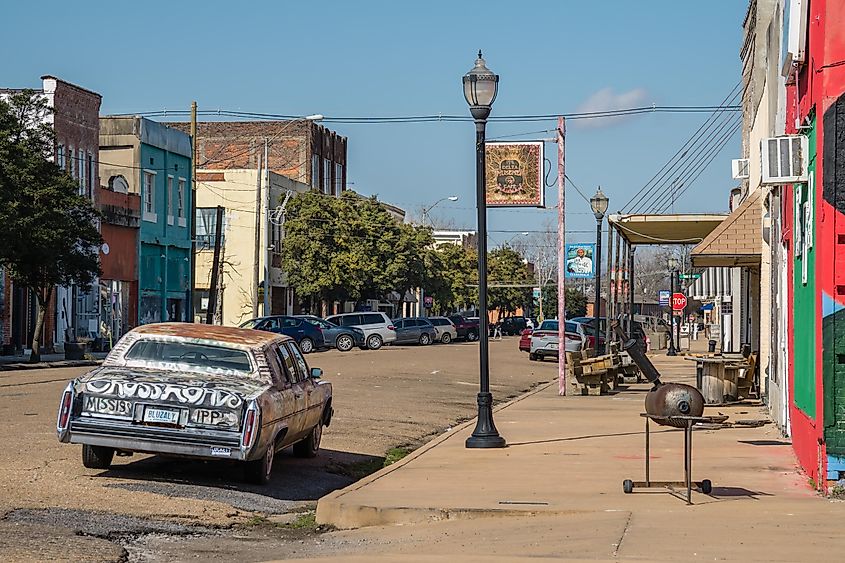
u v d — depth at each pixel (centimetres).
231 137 8625
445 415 2398
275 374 1400
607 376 2923
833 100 1109
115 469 1403
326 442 1841
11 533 999
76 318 5153
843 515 1032
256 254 5750
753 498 1142
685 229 3509
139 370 1359
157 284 5959
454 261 10162
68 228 3894
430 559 909
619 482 1290
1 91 4850
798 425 1388
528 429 1964
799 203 1338
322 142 8881
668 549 900
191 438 1271
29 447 1523
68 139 4981
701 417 1118
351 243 7019
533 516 1097
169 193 6084
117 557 942
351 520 1140
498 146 2234
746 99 2783
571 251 3778
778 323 1888
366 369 3794
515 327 10462
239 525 1146
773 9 1942
